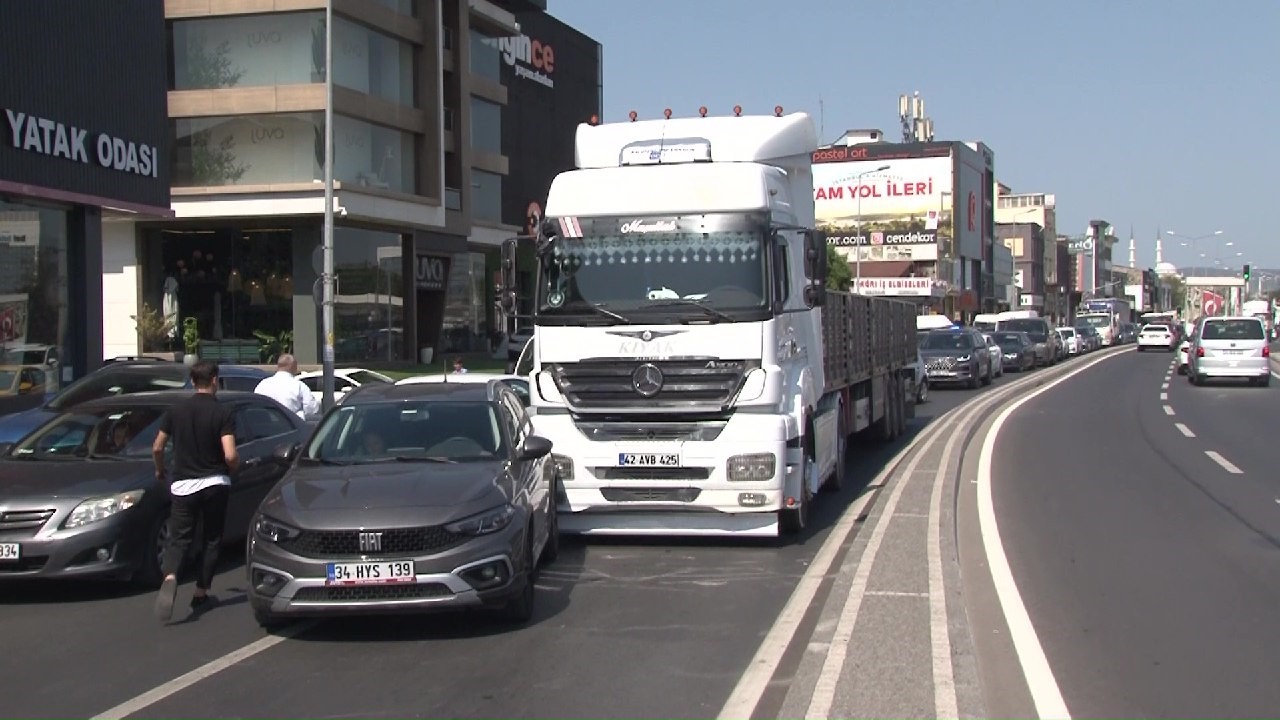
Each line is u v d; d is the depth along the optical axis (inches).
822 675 237.5
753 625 304.3
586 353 403.5
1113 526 449.4
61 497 347.3
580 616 317.1
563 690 250.4
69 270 831.7
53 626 318.3
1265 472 615.5
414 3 1550.2
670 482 397.1
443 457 343.6
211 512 333.7
